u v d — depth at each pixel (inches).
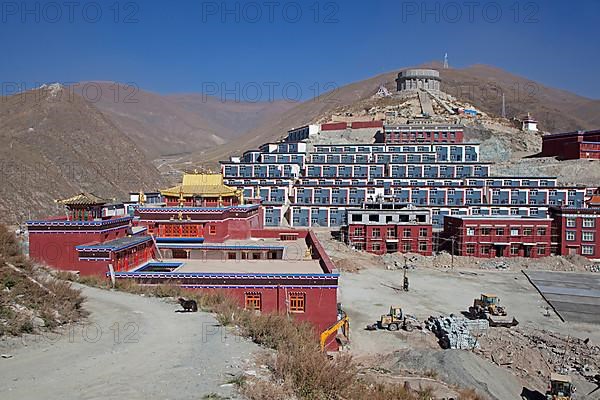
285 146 6136.8
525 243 3961.6
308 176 5497.1
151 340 1003.9
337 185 4877.0
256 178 5167.3
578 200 4717.0
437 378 1542.8
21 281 1200.2
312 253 2138.3
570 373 1824.6
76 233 1749.5
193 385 770.2
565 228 3937.0
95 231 1759.4
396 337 2071.9
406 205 4333.2
